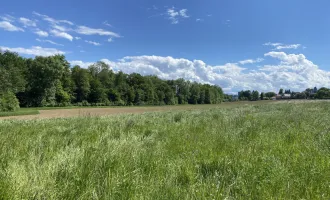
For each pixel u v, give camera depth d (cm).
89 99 7669
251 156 359
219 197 219
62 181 251
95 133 625
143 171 295
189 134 579
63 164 293
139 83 9662
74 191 229
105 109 5438
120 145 400
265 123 765
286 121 787
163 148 435
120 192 229
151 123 909
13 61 6103
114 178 254
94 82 7738
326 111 1266
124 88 8738
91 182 249
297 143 438
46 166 288
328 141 434
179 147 452
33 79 6000
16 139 507
